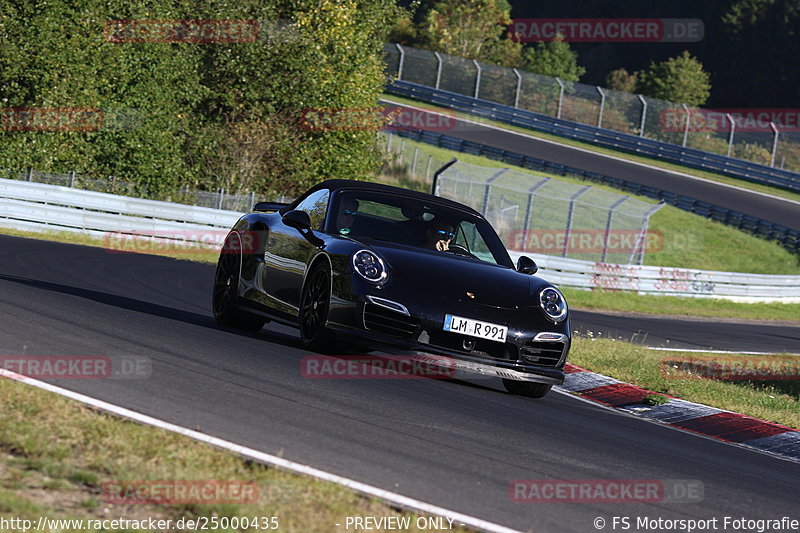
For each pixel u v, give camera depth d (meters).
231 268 30.02
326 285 24.00
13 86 81.12
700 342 61.16
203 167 96.50
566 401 27.12
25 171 81.25
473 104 172.62
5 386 15.88
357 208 26.53
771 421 29.06
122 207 70.75
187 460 13.39
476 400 22.84
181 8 94.06
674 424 27.69
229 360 22.12
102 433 14.07
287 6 105.19
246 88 96.56
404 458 15.58
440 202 27.81
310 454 14.89
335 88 101.81
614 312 76.81
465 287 23.59
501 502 14.00
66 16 82.19
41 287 32.88
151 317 29.00
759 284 101.06
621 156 159.12
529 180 131.12
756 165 155.00
